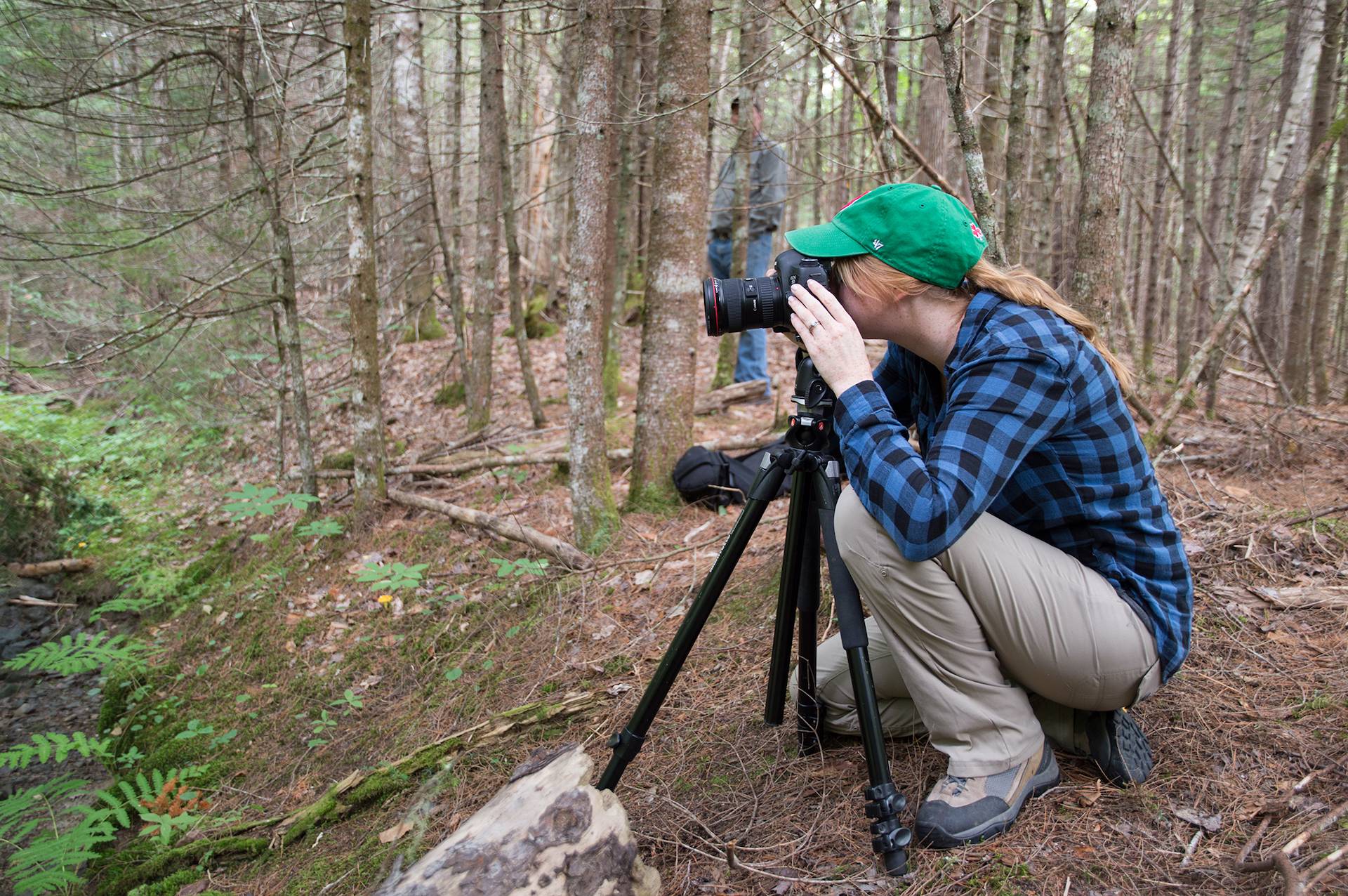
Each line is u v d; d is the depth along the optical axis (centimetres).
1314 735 167
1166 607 151
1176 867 141
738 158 533
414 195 685
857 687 151
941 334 151
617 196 577
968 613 150
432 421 632
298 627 348
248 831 246
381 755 266
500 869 130
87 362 409
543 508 397
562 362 738
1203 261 648
